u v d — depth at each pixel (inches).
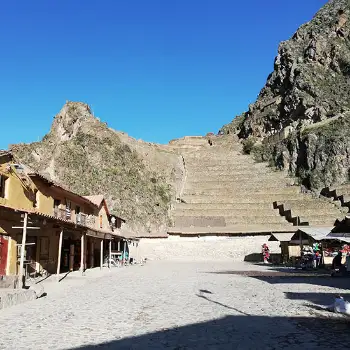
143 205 3304.6
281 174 4328.3
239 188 3932.1
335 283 851.4
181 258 2338.8
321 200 3489.2
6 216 877.8
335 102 4813.0
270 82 6225.4
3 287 664.4
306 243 1612.9
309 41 5836.6
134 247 2288.4
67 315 458.9
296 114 5103.3
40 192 1118.4
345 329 369.1
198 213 3393.2
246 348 303.3
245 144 5324.8
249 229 2992.1
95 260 1615.4
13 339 335.0
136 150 4301.2
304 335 343.6
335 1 6235.2
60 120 4483.3
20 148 3695.9
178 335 350.9
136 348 304.5
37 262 1036.5
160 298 613.6
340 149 3880.4
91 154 3668.8
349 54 5280.5
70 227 1048.2
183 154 5162.4
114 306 530.9
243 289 739.4
